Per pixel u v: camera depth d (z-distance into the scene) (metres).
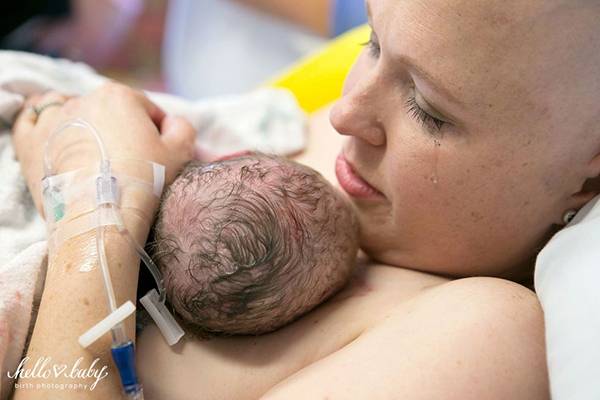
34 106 1.12
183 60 2.37
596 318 0.68
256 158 0.91
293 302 0.84
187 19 2.34
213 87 2.31
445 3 0.72
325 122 1.36
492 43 0.71
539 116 0.75
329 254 0.86
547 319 0.73
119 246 0.79
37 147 1.01
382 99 0.84
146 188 0.86
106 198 0.81
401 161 0.84
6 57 1.25
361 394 0.68
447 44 0.73
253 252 0.80
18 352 0.78
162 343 0.85
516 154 0.79
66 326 0.73
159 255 0.83
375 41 0.89
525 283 0.99
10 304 0.78
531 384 0.71
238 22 2.34
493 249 0.89
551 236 0.89
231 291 0.79
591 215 0.80
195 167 0.92
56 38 2.39
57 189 0.85
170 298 0.83
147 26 2.51
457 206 0.85
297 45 2.32
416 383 0.68
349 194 0.95
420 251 0.93
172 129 1.02
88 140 0.91
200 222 0.82
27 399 0.69
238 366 0.84
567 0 0.68
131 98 1.03
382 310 0.87
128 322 0.77
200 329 0.87
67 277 0.76
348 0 2.20
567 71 0.72
